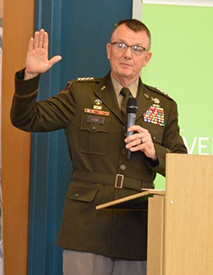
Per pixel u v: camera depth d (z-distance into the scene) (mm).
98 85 5113
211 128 6566
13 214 6398
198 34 6648
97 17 6996
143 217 4801
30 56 4668
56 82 6922
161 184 6438
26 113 4727
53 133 6875
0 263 4359
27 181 6754
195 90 6598
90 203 4711
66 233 4719
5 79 6207
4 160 6160
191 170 3625
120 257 4656
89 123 4902
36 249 6727
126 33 5016
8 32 6211
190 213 3607
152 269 3729
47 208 6762
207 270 3592
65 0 7031
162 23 6637
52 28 6902
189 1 6648
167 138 5098
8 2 6191
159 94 5242
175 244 3582
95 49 6969
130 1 6977
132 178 4805
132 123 4684
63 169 6922
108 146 4848
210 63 6633
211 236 3607
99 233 4672
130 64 4973
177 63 6617
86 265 4637
